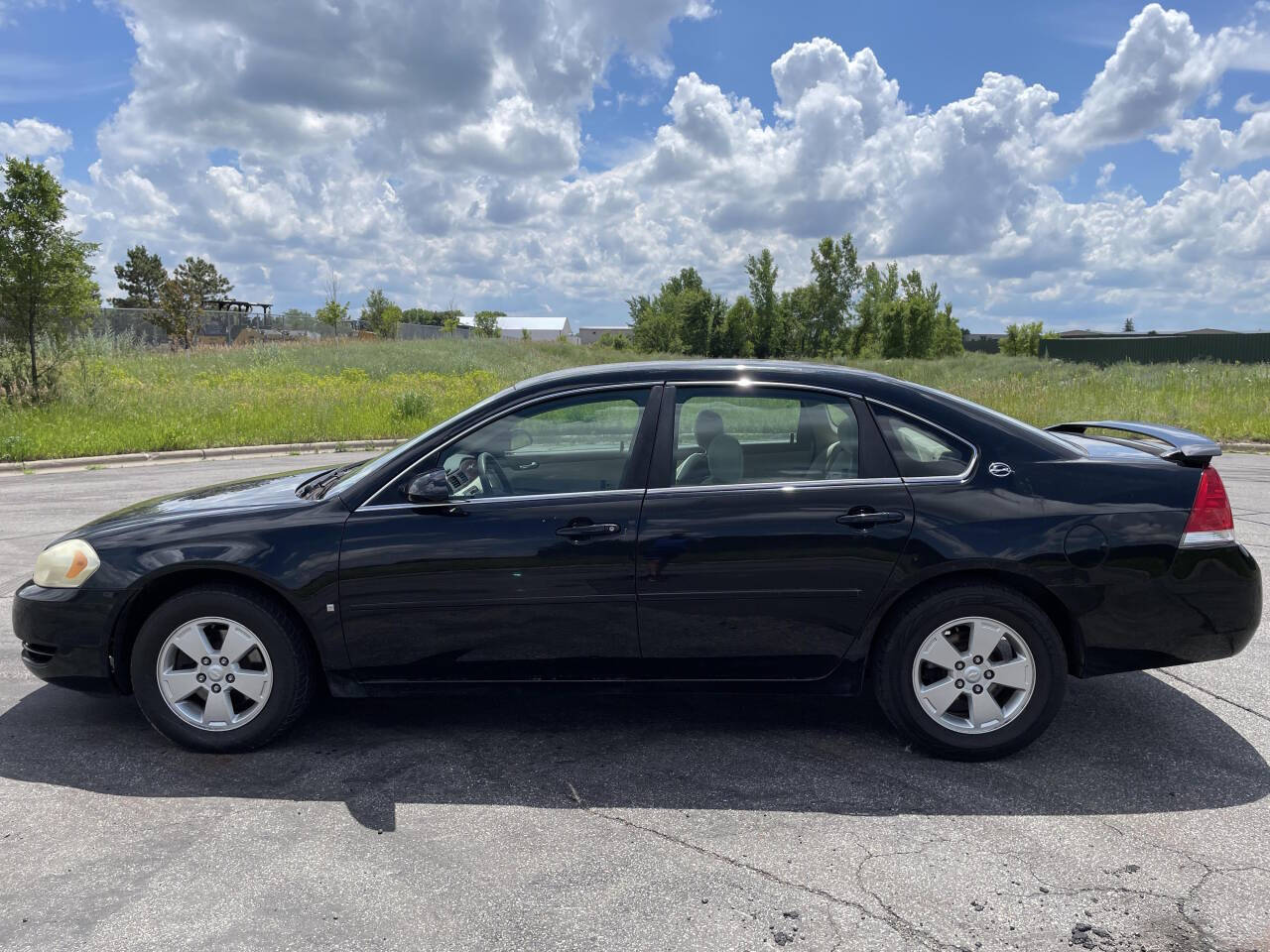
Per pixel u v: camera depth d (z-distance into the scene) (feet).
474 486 12.43
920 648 11.87
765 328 257.34
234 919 8.63
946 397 12.66
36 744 12.85
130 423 54.08
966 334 333.42
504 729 13.23
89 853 9.90
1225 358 171.32
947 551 11.69
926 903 8.81
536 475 12.47
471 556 11.94
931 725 11.92
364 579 12.01
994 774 11.64
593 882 9.25
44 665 12.62
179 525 12.55
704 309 272.10
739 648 12.11
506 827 10.40
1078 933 8.32
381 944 8.23
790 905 8.80
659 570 11.90
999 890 9.04
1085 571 11.69
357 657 12.27
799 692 12.37
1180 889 9.02
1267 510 28.84
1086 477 12.05
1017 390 70.79
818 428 12.37
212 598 12.15
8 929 8.50
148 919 8.64
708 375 12.72
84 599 12.35
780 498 11.99
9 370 57.72
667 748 12.55
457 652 12.22
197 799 11.16
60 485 37.78
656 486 12.19
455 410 63.46
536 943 8.24
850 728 13.16
